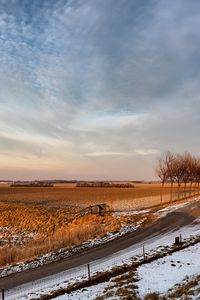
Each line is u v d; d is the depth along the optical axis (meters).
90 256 30.73
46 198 100.25
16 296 21.45
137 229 42.44
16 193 126.69
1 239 46.31
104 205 61.25
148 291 18.08
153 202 79.94
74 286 21.56
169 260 25.61
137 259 27.44
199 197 78.88
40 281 24.39
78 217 55.97
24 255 31.86
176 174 78.19
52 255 31.77
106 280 22.55
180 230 40.41
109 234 40.03
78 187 189.88
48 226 51.84
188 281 18.67
